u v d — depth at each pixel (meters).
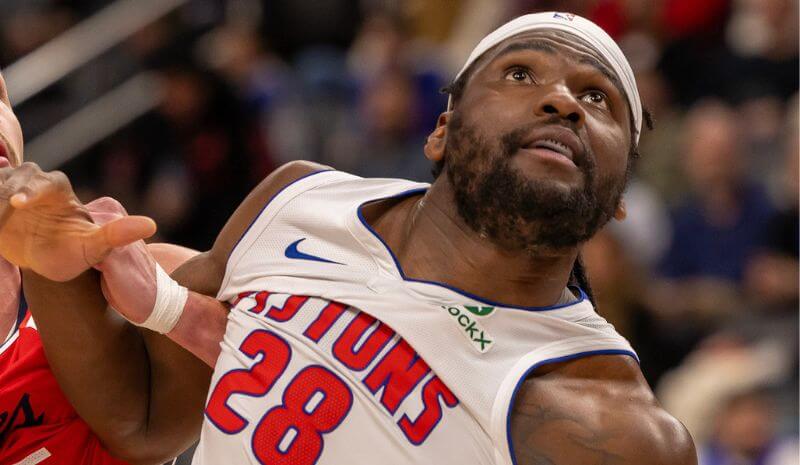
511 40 3.46
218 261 3.67
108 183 9.38
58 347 3.46
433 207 3.40
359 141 9.73
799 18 9.95
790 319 8.20
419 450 3.11
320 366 3.22
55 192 3.02
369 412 3.16
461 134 3.32
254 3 10.88
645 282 7.74
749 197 8.72
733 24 10.51
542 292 3.36
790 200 8.74
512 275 3.31
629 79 3.48
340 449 3.16
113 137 9.45
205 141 9.18
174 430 3.76
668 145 9.36
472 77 3.45
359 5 10.95
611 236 7.50
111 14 9.76
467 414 3.14
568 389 3.23
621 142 3.37
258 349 3.31
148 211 9.18
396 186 3.60
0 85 3.74
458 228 3.34
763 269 8.41
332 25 10.78
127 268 3.35
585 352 3.30
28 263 3.14
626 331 7.59
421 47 10.95
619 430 3.14
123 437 3.67
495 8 11.36
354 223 3.42
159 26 9.69
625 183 3.44
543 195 3.16
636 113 3.52
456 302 3.26
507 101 3.28
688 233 8.73
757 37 10.33
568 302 3.44
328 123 9.98
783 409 7.64
